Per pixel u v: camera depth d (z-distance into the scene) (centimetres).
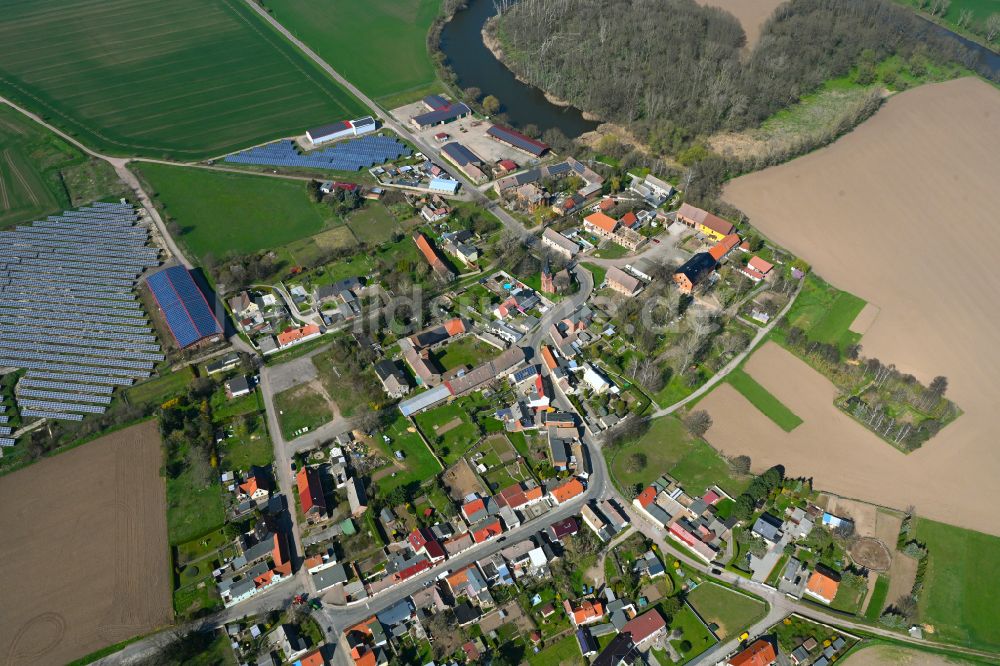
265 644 13925
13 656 13575
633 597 14675
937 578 15175
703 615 14550
